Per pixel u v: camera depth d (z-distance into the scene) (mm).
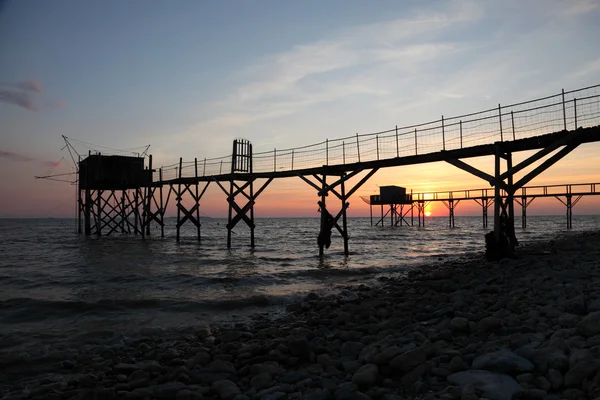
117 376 6441
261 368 6090
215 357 6879
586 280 9359
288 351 6875
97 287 16047
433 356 5586
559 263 13062
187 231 74688
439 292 11820
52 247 35781
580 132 13352
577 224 86625
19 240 46188
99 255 28594
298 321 9648
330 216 24453
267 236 55250
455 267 17375
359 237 48625
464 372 4738
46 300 13195
